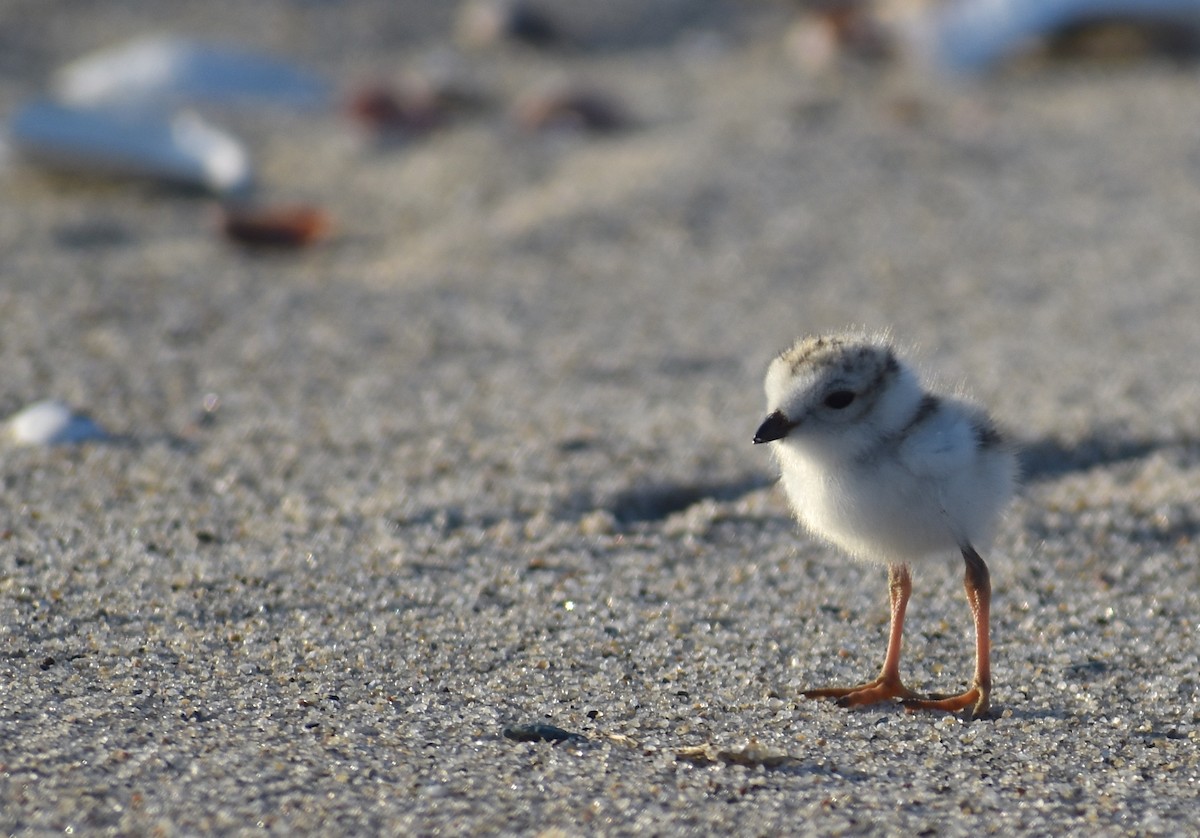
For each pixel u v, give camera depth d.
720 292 13.20
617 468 9.26
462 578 7.68
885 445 6.51
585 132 18.72
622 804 5.31
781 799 5.43
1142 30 20.09
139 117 17.30
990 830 5.22
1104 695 6.54
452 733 5.94
